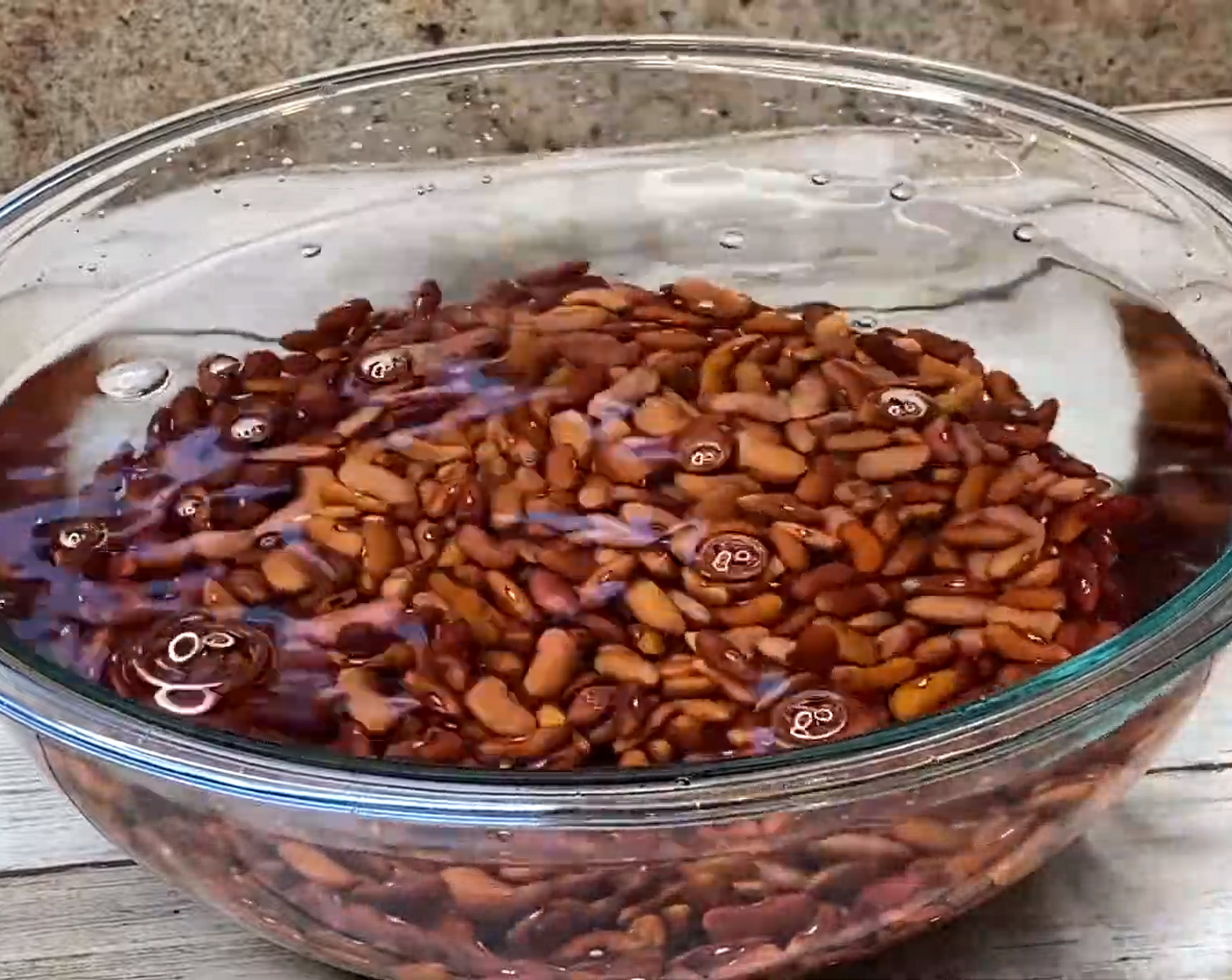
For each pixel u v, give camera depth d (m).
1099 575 0.53
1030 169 0.66
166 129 0.65
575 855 0.46
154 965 0.53
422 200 0.69
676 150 0.71
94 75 0.76
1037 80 0.80
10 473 0.56
